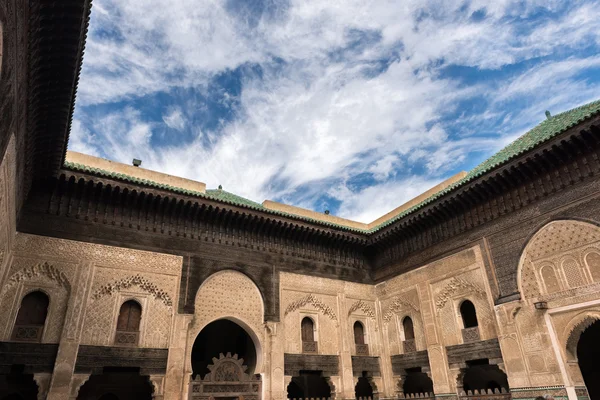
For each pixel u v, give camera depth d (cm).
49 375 934
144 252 1151
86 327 1009
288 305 1351
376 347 1472
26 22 576
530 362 1013
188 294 1172
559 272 1002
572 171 1012
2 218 741
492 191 1172
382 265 1560
